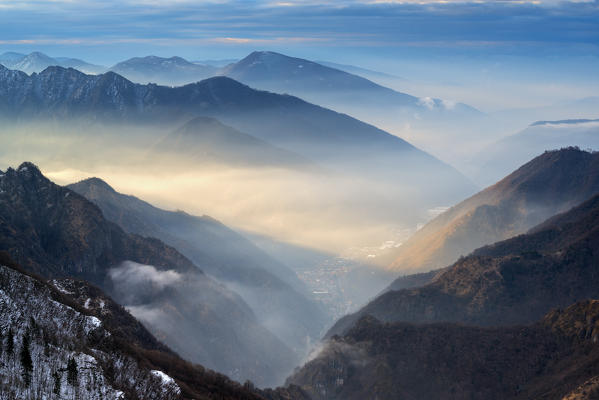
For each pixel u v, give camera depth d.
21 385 151.50
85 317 198.50
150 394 175.75
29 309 184.38
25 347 159.38
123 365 183.75
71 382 159.75
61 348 173.12
